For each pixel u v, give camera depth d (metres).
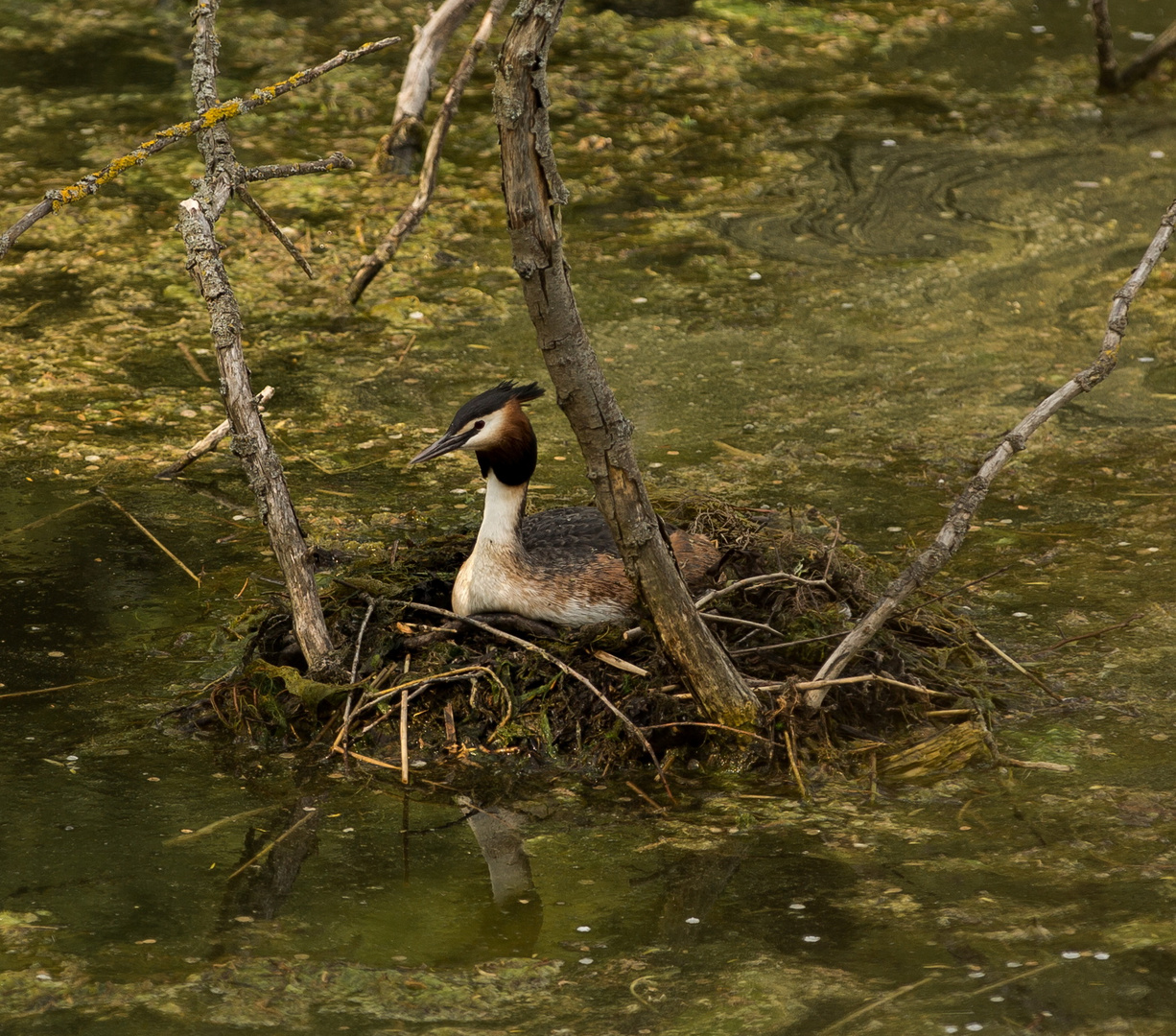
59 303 16.53
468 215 19.44
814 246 18.50
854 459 13.30
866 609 9.95
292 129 22.45
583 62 25.73
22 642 10.32
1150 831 8.24
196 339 15.81
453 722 9.14
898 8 29.06
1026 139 22.06
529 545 9.95
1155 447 13.52
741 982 6.98
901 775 8.88
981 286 17.28
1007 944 7.23
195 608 10.80
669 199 20.05
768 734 8.97
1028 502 12.52
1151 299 16.78
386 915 7.57
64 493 12.53
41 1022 6.70
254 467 9.28
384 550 11.00
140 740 9.26
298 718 9.38
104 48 25.70
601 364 15.37
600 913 7.58
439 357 15.43
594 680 9.16
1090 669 10.06
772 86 24.62
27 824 8.31
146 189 19.97
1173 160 21.11
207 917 7.52
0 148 21.11
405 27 27.25
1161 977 6.94
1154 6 28.98
